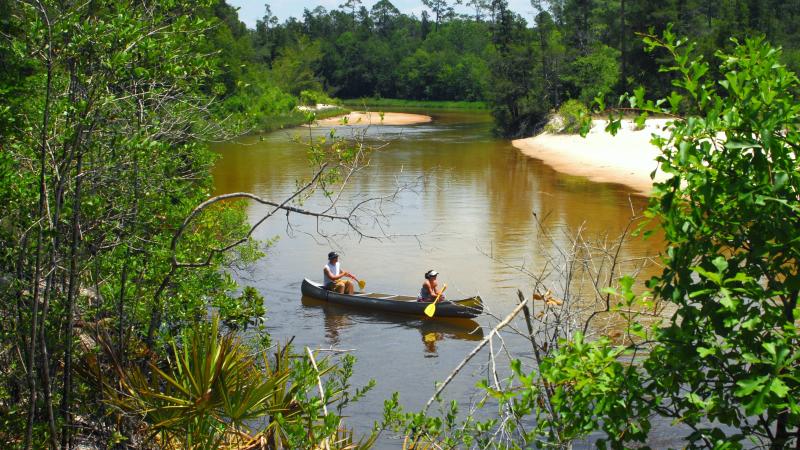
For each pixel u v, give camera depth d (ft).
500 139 177.68
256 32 433.89
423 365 40.01
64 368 20.29
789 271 14.05
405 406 34.35
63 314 20.33
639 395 14.70
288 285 55.11
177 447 21.50
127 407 20.68
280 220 76.18
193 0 23.09
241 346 27.20
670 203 14.55
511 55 196.75
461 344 43.29
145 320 24.35
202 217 30.53
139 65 21.06
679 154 13.89
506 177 108.99
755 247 14.12
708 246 14.42
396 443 30.53
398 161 128.98
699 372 14.52
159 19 21.49
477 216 78.79
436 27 510.58
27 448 17.95
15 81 24.36
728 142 13.92
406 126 221.25
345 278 56.54
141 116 21.66
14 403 20.21
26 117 21.43
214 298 29.68
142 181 23.00
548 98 197.26
